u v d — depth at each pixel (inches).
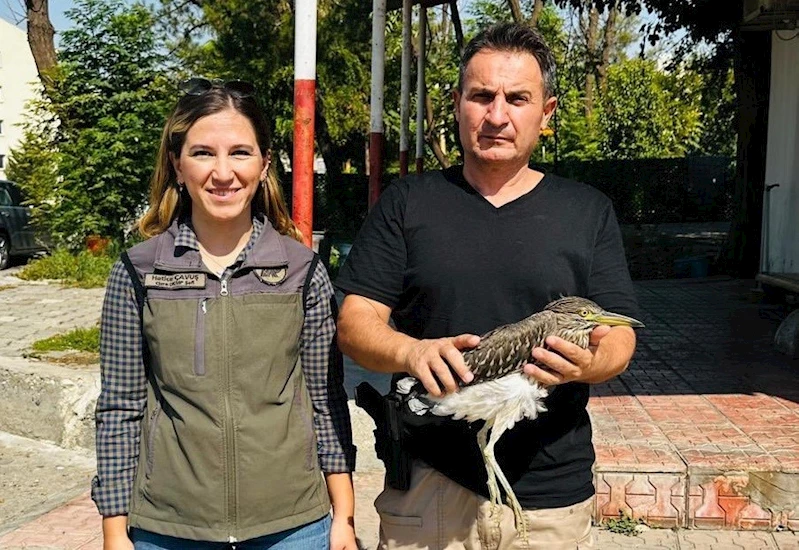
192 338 95.7
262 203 106.4
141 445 99.2
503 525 101.6
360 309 101.7
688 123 1286.9
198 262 98.1
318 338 104.0
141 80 627.8
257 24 815.1
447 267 99.8
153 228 103.8
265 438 96.6
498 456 101.7
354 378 273.4
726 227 967.6
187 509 95.7
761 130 541.3
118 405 99.4
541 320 92.7
